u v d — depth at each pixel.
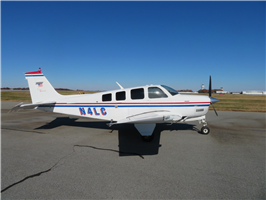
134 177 2.72
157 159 3.44
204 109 5.20
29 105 5.40
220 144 4.39
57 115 9.88
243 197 2.20
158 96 5.19
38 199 2.18
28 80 6.27
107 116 5.51
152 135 4.57
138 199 2.16
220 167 3.06
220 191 2.33
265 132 5.67
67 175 2.79
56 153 3.78
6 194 2.28
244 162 3.27
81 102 5.79
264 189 2.37
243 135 5.29
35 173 2.85
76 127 6.56
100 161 3.35
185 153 3.76
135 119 4.31
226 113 10.53
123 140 4.79
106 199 2.17
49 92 6.27
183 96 5.26
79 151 3.91
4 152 3.83
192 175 2.77
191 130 5.96
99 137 5.11
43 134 5.48
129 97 5.29
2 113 10.68
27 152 3.84
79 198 2.19
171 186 2.46
